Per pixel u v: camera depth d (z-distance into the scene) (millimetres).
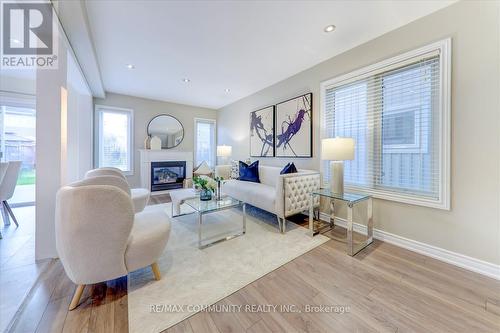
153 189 4965
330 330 1172
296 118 3418
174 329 1173
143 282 1587
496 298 1417
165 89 4305
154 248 1529
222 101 5270
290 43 2504
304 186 2777
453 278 1648
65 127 2023
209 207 2387
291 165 3018
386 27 2184
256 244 2252
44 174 1896
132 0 1802
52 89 1916
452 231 1870
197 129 5828
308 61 2984
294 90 3494
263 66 3150
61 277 1641
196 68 3234
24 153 3895
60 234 1237
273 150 3939
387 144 2363
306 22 2107
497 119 1631
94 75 3258
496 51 1621
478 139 1716
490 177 1672
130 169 4848
